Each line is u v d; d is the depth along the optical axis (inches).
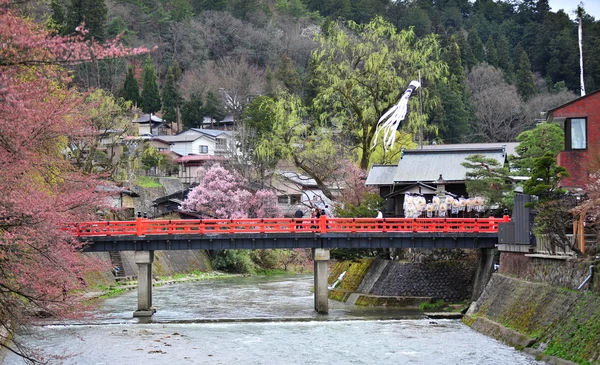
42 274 726.5
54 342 1205.1
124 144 2486.5
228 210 2741.1
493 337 1195.9
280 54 4965.6
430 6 5669.3
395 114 2111.2
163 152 3597.4
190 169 3491.6
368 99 2218.3
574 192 1234.0
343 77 2180.1
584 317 968.3
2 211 606.9
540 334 1061.8
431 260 1692.9
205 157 3405.5
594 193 1008.9
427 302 1619.1
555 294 1086.4
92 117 1638.8
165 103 4185.5
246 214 2723.9
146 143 2903.5
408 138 2317.9
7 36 550.9
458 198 1796.3
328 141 2192.4
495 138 3720.5
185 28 4911.4
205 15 5191.9
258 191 2778.1
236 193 2765.7
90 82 3754.9
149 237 1529.3
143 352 1128.8
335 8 5772.6
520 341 1096.2
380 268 1824.6
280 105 2233.0
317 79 2252.7
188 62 4707.2
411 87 2122.3
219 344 1198.3
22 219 630.5
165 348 1163.9
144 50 577.0
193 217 2807.6
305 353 1114.7
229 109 4357.8
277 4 5753.0
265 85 4360.2
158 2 5196.9
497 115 3742.6
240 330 1346.0
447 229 1535.4
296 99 2276.1
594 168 1266.0
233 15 5388.8
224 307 1724.9
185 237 1537.9
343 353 1107.9
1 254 660.1
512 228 1325.0
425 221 1553.9
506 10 5890.8
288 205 3068.4
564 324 1008.9
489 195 1625.2
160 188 3159.5
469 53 4286.4
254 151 2824.8
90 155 1818.4
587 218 1099.3
